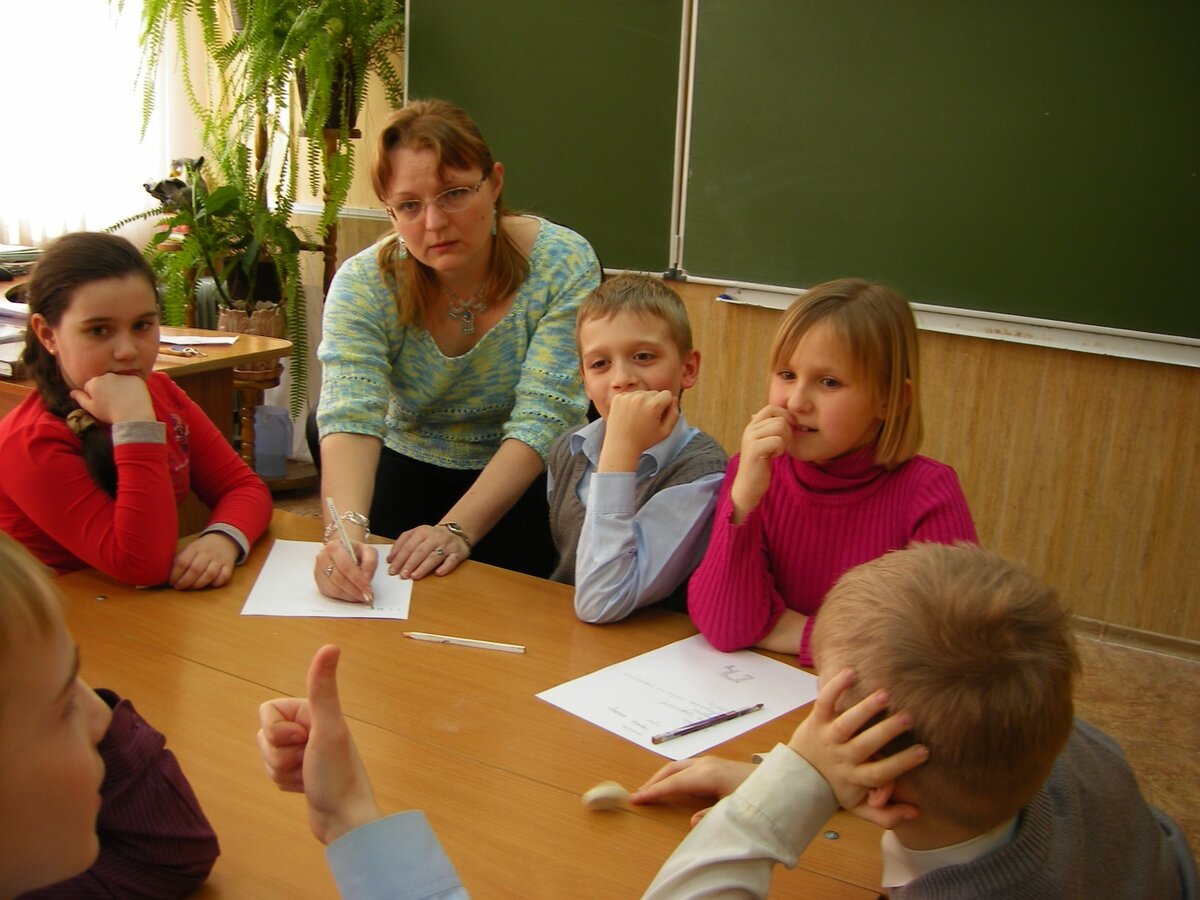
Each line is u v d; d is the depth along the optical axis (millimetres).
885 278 3242
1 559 541
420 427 2143
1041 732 724
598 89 3598
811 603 1411
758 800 765
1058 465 3160
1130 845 916
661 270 3635
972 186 3055
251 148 4137
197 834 850
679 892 765
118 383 1504
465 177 1741
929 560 792
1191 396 2939
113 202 4324
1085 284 2963
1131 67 2783
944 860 782
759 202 3400
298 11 3658
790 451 1370
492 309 1975
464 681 1245
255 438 4059
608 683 1252
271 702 807
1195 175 2766
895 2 3049
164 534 1476
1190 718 2762
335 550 1487
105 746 806
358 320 1914
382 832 718
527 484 1876
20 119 4141
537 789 1025
